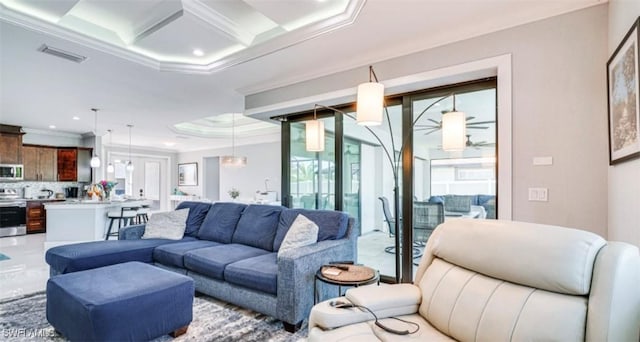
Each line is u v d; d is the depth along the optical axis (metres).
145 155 10.38
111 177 10.20
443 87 3.24
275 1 2.54
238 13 2.88
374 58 3.34
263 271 2.55
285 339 2.27
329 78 3.73
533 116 2.50
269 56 3.32
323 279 2.17
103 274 2.37
